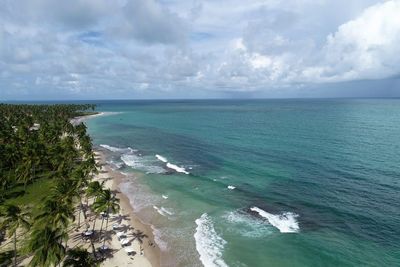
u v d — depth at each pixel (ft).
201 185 205.26
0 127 330.75
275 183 203.21
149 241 135.23
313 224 145.59
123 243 131.75
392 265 112.98
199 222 151.53
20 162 220.02
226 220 152.87
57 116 549.13
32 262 91.61
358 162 244.42
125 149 331.16
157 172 238.07
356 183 196.34
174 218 157.07
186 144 352.90
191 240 135.33
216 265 116.98
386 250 122.21
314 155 272.51
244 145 331.98
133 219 156.76
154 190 198.08
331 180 204.23
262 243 130.82
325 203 167.94
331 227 142.20
